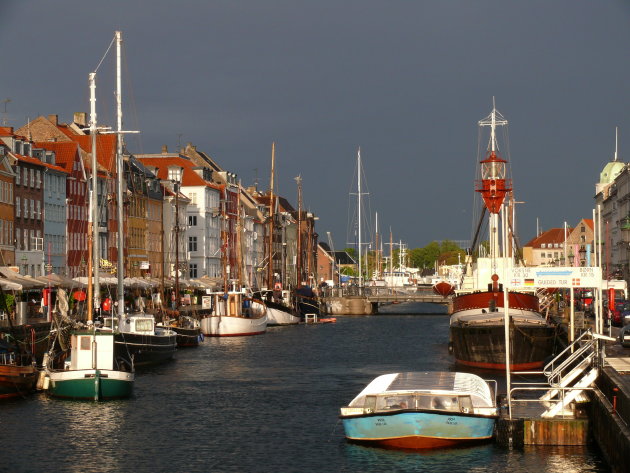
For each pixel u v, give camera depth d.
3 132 133.62
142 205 179.25
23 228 128.75
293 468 47.47
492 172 98.31
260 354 107.69
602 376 51.09
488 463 47.06
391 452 49.91
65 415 61.56
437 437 49.53
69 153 147.75
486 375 81.38
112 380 67.81
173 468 47.91
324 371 89.00
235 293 143.12
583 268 55.25
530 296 94.25
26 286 93.19
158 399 69.38
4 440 53.78
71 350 71.88
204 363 96.50
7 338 74.31
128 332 89.69
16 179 126.44
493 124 98.50
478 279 110.31
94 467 48.09
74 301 108.06
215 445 53.09
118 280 100.06
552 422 49.78
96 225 92.75
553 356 83.94
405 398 50.97
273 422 60.00
